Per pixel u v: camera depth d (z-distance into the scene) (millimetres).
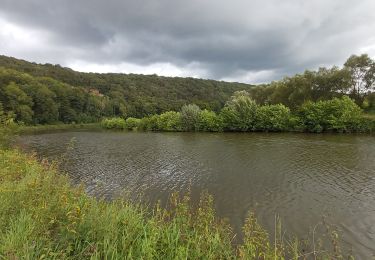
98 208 8234
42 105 103688
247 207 17609
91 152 40875
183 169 28453
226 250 7684
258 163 30469
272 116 71000
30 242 6035
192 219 9781
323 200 18734
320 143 44688
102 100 139375
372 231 14227
